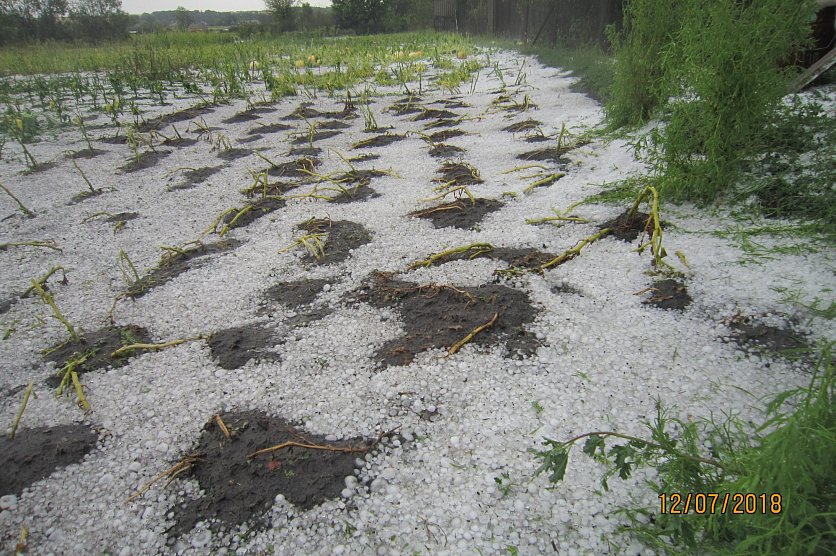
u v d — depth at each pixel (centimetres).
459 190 350
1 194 407
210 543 139
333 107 687
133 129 602
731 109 261
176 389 194
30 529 145
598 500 141
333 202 355
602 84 577
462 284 245
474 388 184
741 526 111
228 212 334
